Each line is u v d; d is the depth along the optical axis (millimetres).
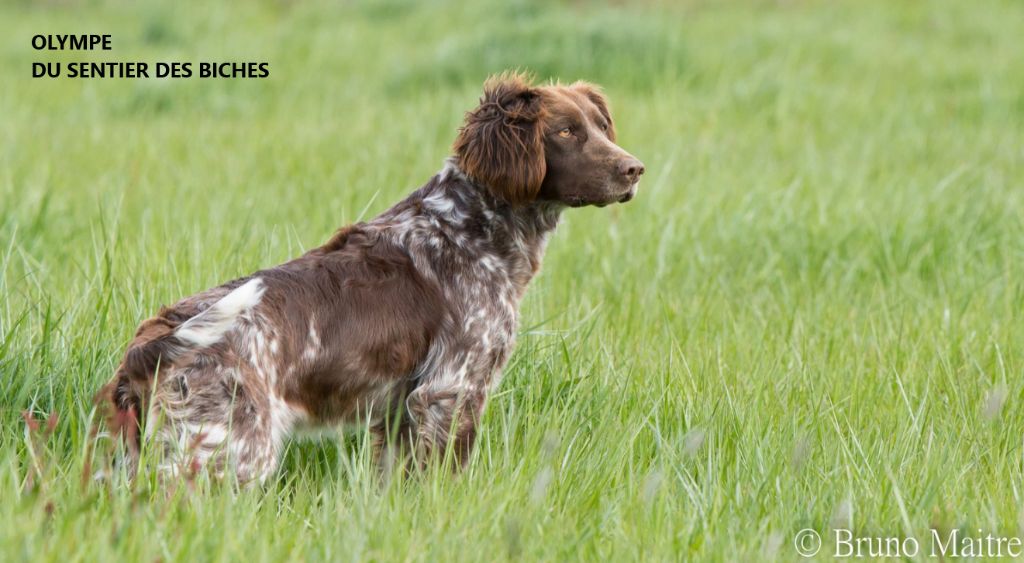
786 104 22766
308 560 6363
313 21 36250
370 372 7793
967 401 9297
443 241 8219
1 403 8047
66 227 13742
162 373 6969
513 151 8141
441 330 8070
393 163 17359
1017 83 25828
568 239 13781
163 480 6859
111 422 7020
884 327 11484
